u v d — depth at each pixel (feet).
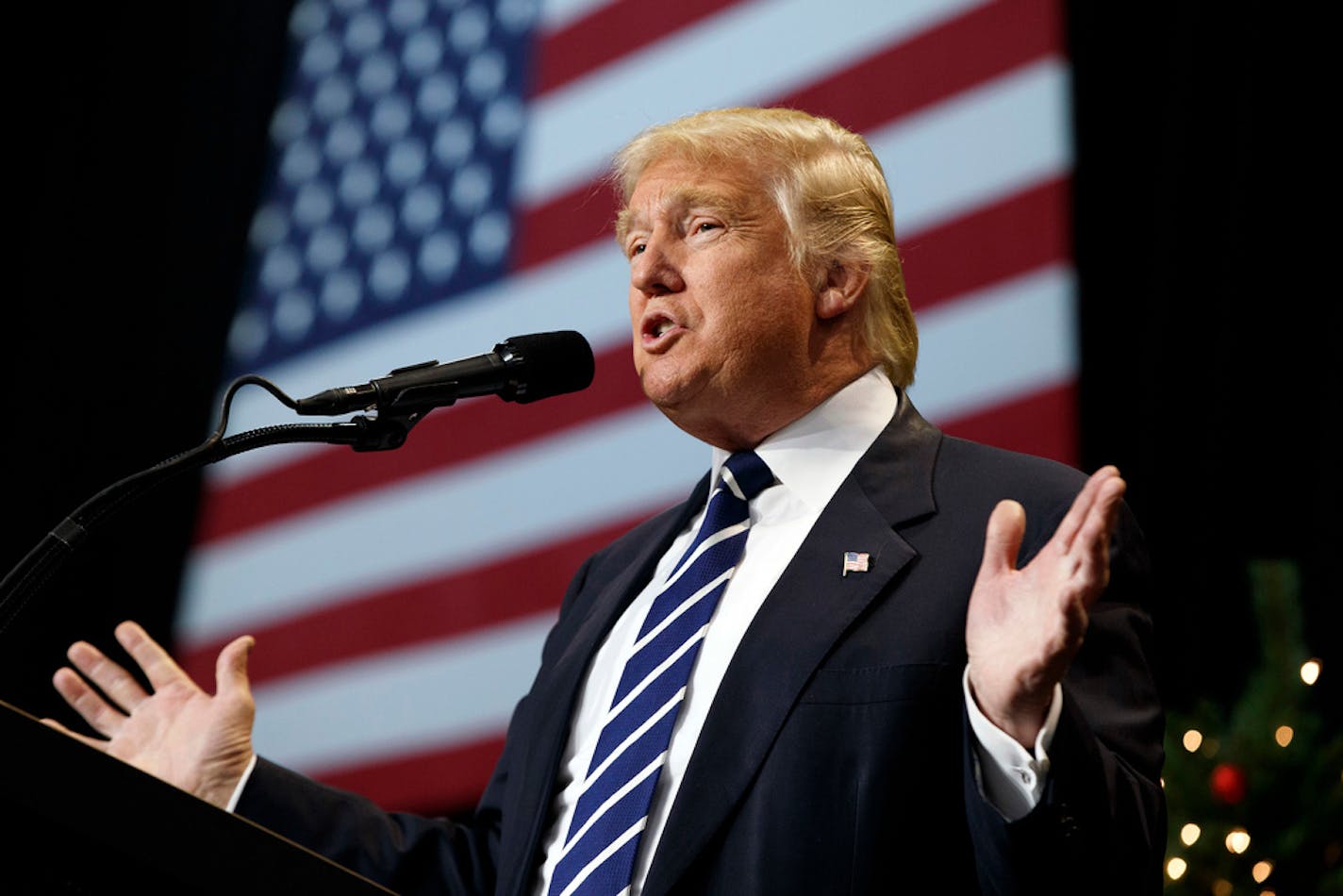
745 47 24.26
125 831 5.66
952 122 21.42
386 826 10.83
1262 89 20.21
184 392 28.99
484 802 11.06
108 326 30.01
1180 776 14.35
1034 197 20.49
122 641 10.96
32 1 31.68
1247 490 19.45
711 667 9.30
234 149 30.32
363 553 25.55
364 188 28.53
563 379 9.77
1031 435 19.67
